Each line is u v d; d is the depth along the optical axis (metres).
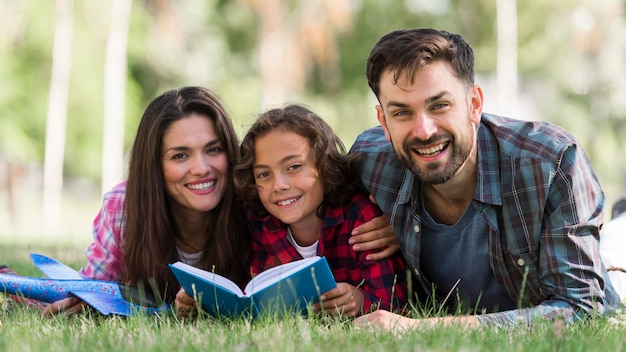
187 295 4.75
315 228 5.39
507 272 4.88
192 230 5.63
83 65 26.73
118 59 26.06
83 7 25.66
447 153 4.56
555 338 3.87
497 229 4.78
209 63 31.53
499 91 29.94
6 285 5.10
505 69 29.81
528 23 31.52
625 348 3.69
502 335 3.89
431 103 4.48
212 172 5.39
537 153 4.68
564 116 33.00
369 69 4.66
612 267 6.08
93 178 31.48
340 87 34.00
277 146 5.16
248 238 5.57
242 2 29.16
